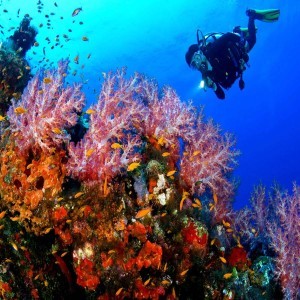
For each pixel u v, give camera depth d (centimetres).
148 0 4319
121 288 336
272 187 678
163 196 402
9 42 884
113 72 418
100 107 382
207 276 432
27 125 369
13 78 675
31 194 350
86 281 343
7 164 365
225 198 528
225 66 628
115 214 366
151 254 361
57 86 362
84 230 352
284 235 513
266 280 479
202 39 646
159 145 449
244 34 775
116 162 369
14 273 366
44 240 364
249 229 612
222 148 484
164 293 369
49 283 367
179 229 404
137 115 438
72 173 367
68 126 389
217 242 461
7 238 366
